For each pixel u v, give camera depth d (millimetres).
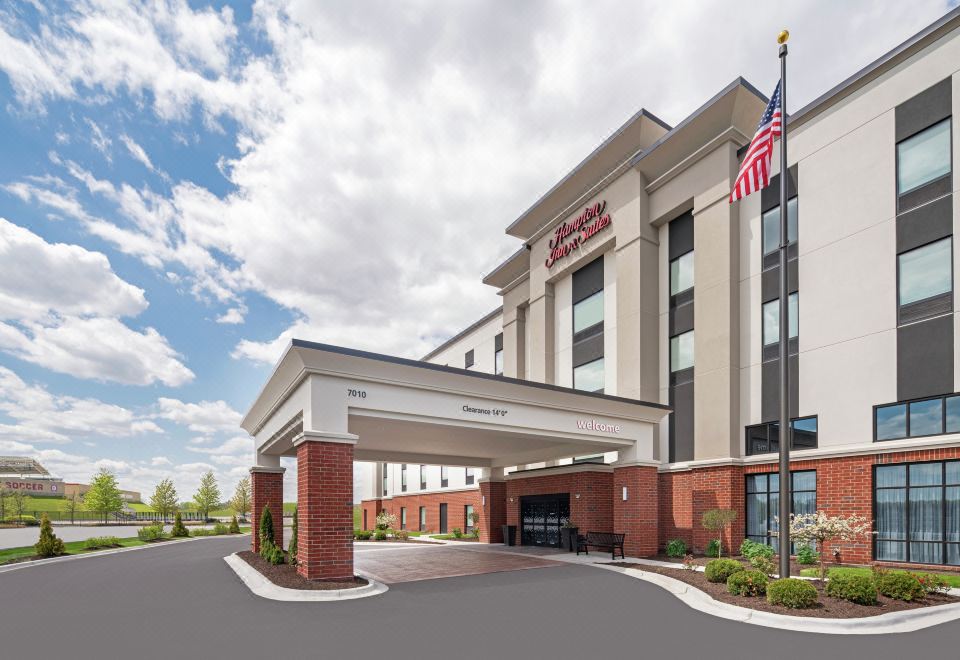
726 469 20250
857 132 18531
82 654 8258
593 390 28094
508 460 28625
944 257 15969
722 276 21625
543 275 31922
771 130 14078
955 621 10219
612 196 27141
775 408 19844
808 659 7926
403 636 9156
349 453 14367
